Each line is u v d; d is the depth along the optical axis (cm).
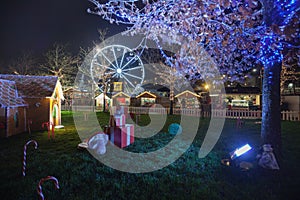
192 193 379
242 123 1251
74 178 440
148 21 620
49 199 358
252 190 394
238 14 495
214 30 603
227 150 677
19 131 1036
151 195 373
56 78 1273
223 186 411
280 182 427
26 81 1214
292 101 2259
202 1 442
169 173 476
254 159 563
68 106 3052
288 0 452
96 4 547
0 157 603
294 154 615
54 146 738
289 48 590
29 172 482
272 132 543
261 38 498
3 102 902
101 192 384
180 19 584
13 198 368
